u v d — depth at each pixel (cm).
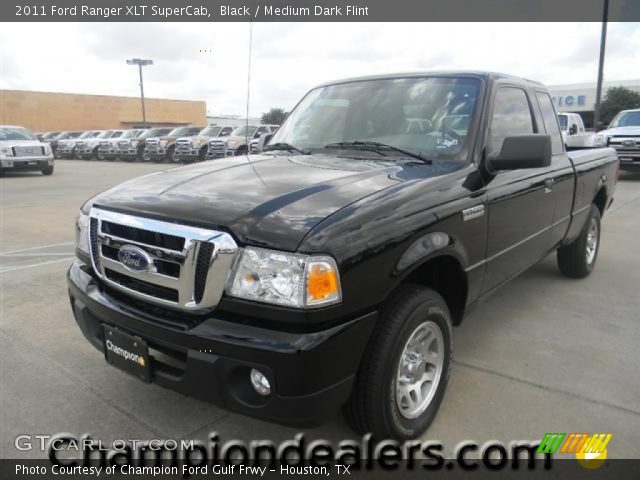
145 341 235
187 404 301
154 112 5619
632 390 313
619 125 1439
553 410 292
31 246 678
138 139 2550
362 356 229
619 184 1309
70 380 325
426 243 251
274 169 296
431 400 274
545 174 387
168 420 286
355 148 339
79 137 3281
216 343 211
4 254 634
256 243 211
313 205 232
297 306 205
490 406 296
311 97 411
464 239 282
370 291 223
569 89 4462
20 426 279
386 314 241
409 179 273
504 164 302
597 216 536
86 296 262
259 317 211
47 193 1228
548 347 372
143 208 243
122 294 253
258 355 205
